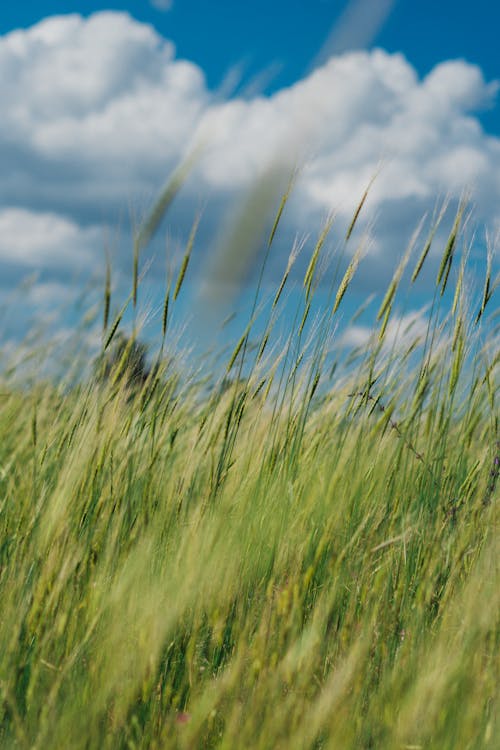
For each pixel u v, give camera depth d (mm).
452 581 2078
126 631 1688
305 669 1631
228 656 1853
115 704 1575
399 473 2488
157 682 1747
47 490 2170
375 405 2496
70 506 2051
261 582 2041
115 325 2258
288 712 1533
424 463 2439
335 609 1931
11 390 2791
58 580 1772
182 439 2545
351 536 2223
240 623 1887
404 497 2404
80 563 1961
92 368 2416
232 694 1626
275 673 1602
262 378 2420
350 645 1794
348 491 2305
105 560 1952
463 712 1509
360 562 2139
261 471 2295
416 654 1721
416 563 2160
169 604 1736
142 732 1586
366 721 1576
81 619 1811
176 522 2117
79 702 1553
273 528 2119
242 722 1537
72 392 2594
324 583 2014
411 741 1489
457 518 2320
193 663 1770
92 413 2328
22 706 1618
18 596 1790
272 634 1793
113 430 2236
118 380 2371
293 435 2383
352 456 2434
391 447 2523
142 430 2344
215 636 1837
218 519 1992
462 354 2523
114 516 2086
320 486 2312
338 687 1514
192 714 1544
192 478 2328
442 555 2186
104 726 1570
